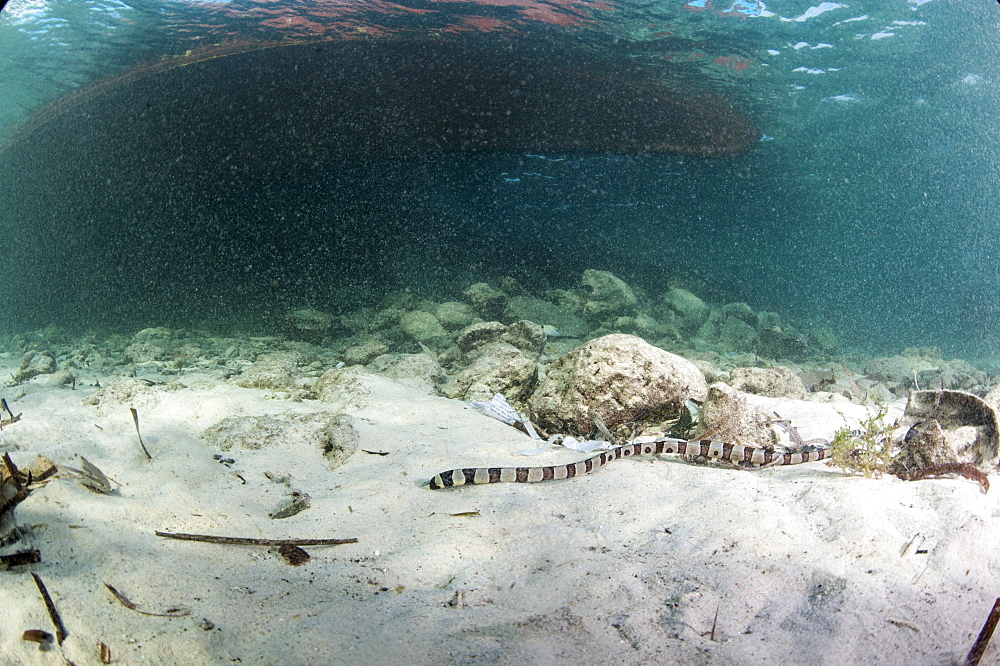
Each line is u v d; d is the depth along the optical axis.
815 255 11.99
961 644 0.59
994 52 3.93
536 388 1.63
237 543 0.78
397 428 1.29
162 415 1.32
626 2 3.24
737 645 0.59
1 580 0.62
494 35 3.31
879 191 8.19
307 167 3.86
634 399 1.32
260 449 1.14
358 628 0.62
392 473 1.04
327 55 3.22
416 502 0.94
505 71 3.56
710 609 0.65
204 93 3.35
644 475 1.02
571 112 4.13
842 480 0.96
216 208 3.80
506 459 1.12
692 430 1.26
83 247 3.71
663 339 3.22
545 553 0.78
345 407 1.41
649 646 0.60
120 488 0.91
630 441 1.28
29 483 0.79
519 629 0.63
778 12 3.46
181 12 2.96
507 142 4.43
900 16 3.53
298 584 0.70
